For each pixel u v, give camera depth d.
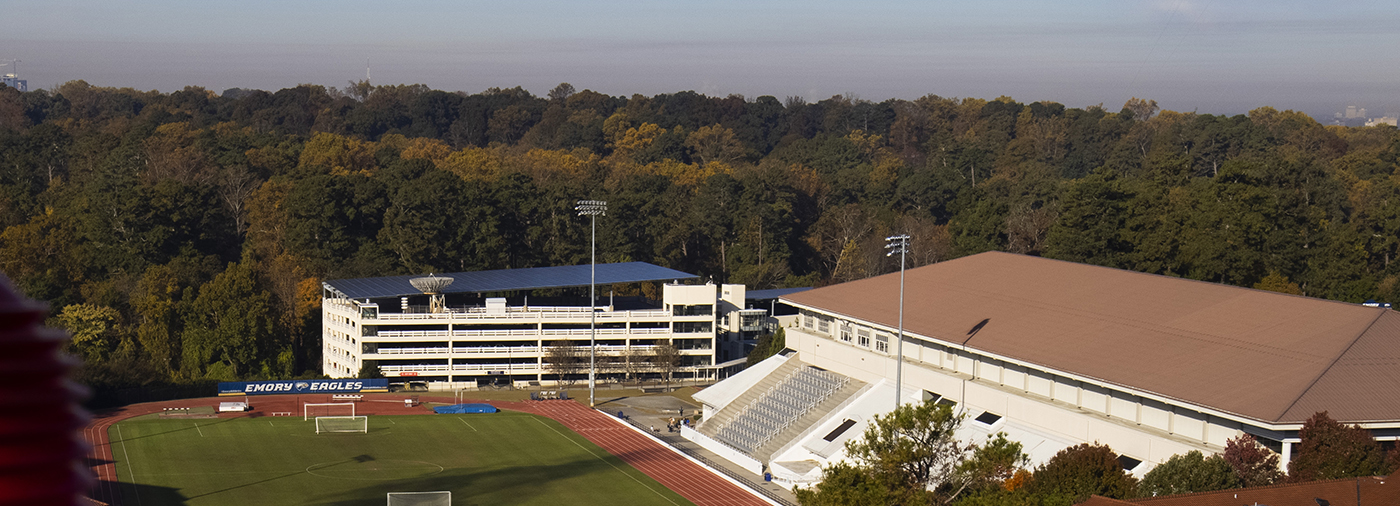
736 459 134.88
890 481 82.31
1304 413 91.75
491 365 183.38
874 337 139.88
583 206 166.38
